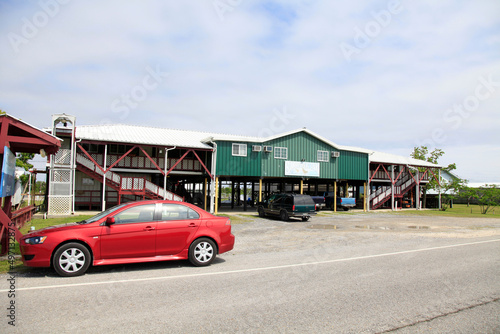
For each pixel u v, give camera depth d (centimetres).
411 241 1279
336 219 2345
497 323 469
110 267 773
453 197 4303
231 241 843
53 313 473
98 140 2139
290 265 813
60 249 675
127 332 414
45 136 917
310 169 2891
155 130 2828
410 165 3634
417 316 490
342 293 592
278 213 2183
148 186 2334
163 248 762
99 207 2545
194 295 567
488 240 1330
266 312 494
